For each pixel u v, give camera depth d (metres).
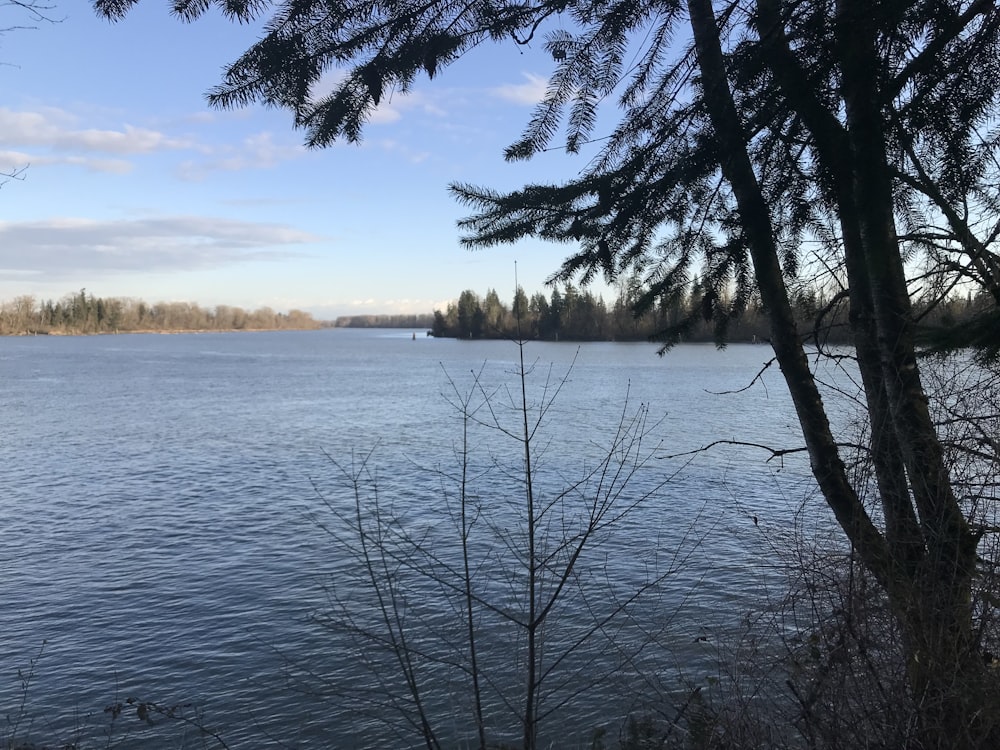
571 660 8.00
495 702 7.18
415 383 68.44
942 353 3.28
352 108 3.29
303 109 3.29
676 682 7.14
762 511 13.47
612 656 8.05
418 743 7.09
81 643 12.58
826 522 5.32
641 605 9.75
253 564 16.28
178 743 9.35
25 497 23.69
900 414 3.45
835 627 3.68
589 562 11.54
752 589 9.38
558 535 9.68
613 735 6.51
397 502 19.33
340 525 18.66
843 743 3.39
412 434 34.41
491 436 30.45
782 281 3.82
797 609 4.12
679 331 3.81
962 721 3.11
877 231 3.00
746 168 3.15
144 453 32.09
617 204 3.23
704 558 11.73
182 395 59.34
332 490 23.09
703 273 3.50
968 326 3.11
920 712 3.22
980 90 2.89
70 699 10.70
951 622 3.29
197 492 24.09
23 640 12.73
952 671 3.21
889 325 3.37
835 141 2.78
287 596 14.02
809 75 2.66
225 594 14.49
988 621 3.32
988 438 3.33
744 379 54.88
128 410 49.06
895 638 3.46
